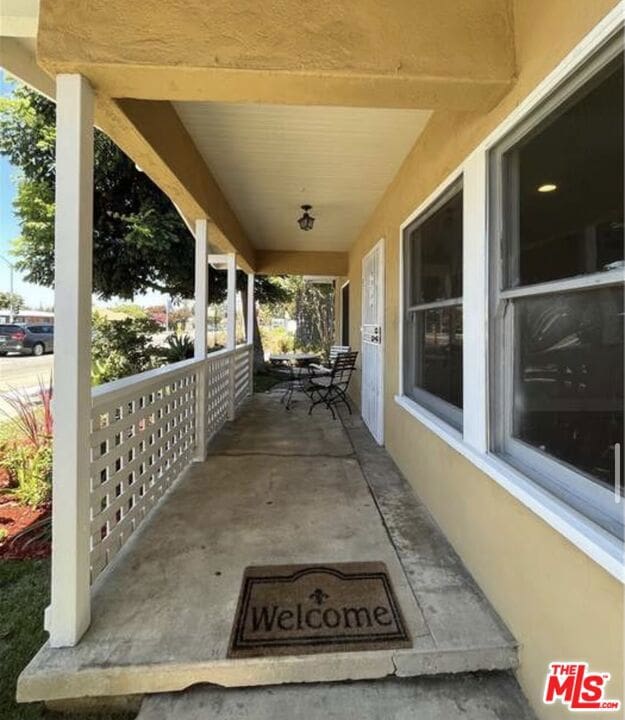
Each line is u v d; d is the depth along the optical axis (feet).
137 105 6.91
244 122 9.28
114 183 23.17
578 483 4.64
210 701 4.91
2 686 5.30
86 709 4.99
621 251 4.06
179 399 11.20
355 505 9.38
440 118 8.37
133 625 5.58
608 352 4.26
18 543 8.69
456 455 7.42
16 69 6.81
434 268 9.41
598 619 3.99
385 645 5.24
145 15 5.44
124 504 7.82
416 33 5.63
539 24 5.09
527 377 5.73
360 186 13.37
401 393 11.51
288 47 5.54
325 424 17.35
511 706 4.90
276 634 5.40
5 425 14.89
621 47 3.96
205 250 12.53
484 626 5.57
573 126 4.75
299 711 4.79
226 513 8.96
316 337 63.62
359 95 6.07
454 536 7.49
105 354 27.35
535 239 5.50
